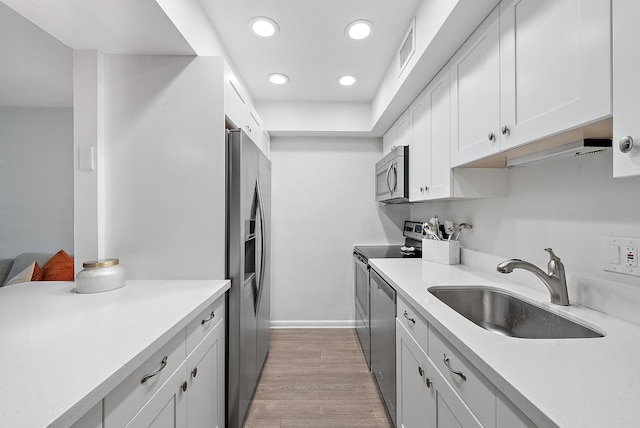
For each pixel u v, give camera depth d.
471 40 1.37
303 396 1.94
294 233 3.24
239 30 1.86
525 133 1.01
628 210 0.94
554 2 0.88
